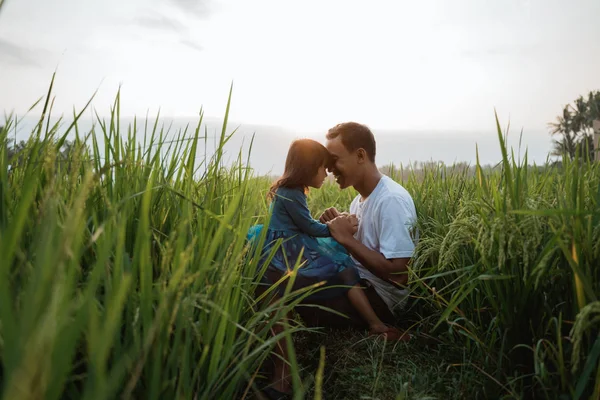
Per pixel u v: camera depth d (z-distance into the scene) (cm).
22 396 66
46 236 85
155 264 158
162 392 128
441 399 201
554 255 173
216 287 151
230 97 188
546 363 175
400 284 287
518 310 181
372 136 325
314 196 592
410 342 269
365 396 199
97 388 81
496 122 178
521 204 179
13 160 161
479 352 206
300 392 113
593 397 139
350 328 288
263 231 206
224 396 150
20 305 100
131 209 162
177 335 125
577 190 179
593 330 154
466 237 196
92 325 89
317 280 275
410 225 290
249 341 150
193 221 187
